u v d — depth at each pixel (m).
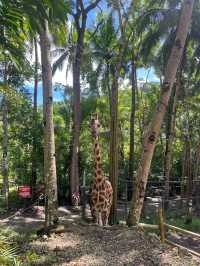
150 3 17.38
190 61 19.73
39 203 16.45
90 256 6.62
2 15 3.84
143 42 18.02
